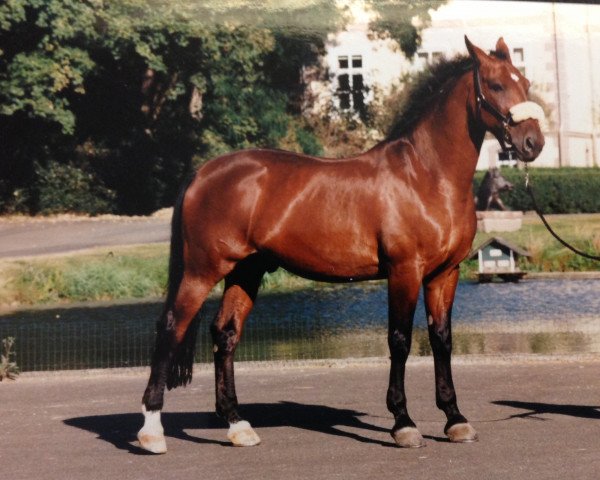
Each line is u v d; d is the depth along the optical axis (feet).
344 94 99.55
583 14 108.37
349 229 23.81
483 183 85.25
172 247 25.23
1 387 34.96
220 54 97.60
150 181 96.73
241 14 96.17
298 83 99.96
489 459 22.38
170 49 96.43
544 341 44.47
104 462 23.35
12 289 66.39
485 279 67.46
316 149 99.91
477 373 34.73
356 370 36.76
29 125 94.27
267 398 31.22
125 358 43.73
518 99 23.17
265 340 47.37
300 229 24.13
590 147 111.14
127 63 97.35
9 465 23.30
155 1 93.40
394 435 23.81
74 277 67.82
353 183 23.95
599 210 95.30
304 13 98.07
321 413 28.60
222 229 24.56
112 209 95.20
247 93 99.50
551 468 21.43
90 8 92.22
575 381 32.63
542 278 68.39
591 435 24.63
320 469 21.93
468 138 23.61
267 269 26.16
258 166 24.72
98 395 32.91
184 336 24.91
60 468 22.88
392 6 98.68
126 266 69.62
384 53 99.14
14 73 91.50
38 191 93.15
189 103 99.76
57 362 42.83
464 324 50.47
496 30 105.81
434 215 23.41
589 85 110.93
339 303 61.21
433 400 30.12
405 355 23.73
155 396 24.39
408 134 24.16
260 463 22.72
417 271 23.50
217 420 28.30
